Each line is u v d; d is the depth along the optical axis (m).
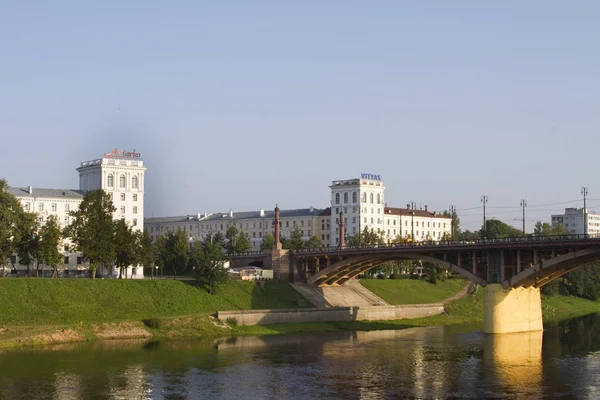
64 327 120.25
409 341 126.88
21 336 114.00
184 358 104.56
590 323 160.50
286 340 127.25
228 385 86.00
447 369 97.06
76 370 93.81
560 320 168.12
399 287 192.25
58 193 192.75
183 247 185.75
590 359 105.69
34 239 146.12
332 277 176.88
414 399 79.25
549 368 98.06
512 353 111.75
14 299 124.44
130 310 134.88
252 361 102.81
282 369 96.56
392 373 94.00
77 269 182.62
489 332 138.25
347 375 92.44
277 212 180.12
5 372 91.94
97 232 148.25
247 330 137.12
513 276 135.38
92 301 133.12
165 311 138.88
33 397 79.31
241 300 154.75
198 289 151.38
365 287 186.00
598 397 80.25
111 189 199.12
